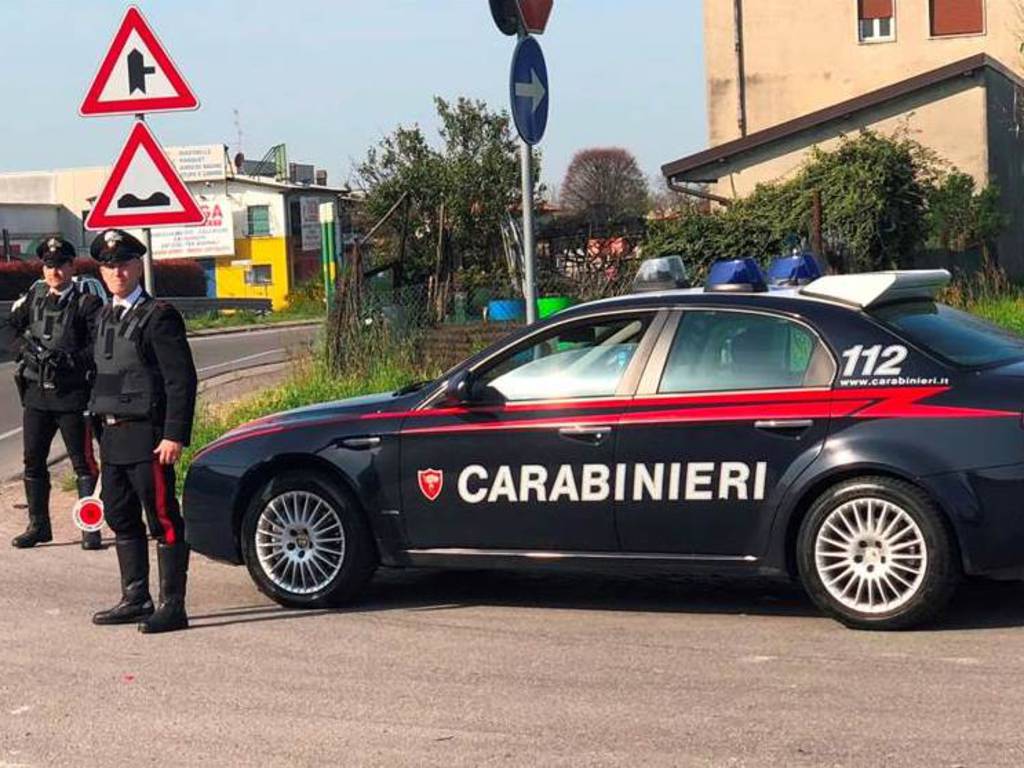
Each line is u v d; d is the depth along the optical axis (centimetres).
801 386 611
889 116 2558
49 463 1284
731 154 2628
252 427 719
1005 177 2675
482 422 658
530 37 880
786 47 3347
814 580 607
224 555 715
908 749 451
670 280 941
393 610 691
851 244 1827
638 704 513
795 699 510
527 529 651
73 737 500
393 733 492
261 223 5759
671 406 627
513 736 483
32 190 5953
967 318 666
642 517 629
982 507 573
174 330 649
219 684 563
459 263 2169
